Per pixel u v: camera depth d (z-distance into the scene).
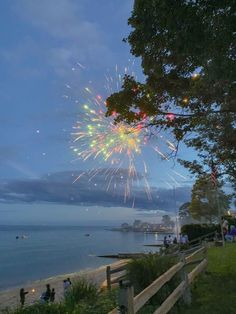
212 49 7.60
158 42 8.48
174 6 7.27
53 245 115.44
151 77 11.87
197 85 10.77
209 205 51.09
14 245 117.75
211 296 10.07
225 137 15.51
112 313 5.90
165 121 12.95
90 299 9.73
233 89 9.32
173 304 8.31
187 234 41.19
